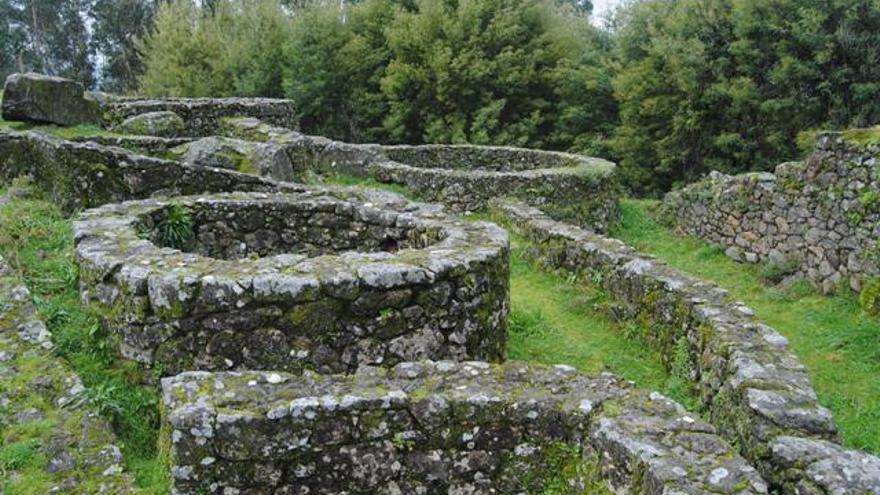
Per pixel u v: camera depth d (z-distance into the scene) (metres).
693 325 6.16
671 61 20.73
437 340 5.16
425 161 16.98
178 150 11.43
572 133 25.47
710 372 5.56
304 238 7.30
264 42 27.52
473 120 25.11
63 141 8.27
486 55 25.11
